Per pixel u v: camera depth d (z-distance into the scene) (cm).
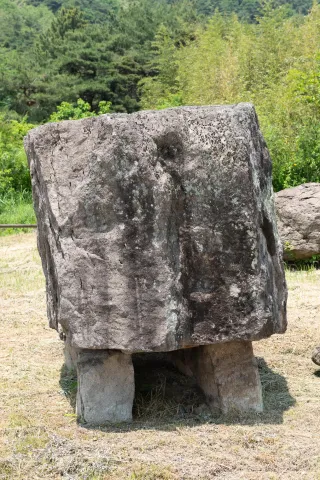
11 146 1716
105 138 377
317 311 646
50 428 393
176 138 378
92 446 365
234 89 1745
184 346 382
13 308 702
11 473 340
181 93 2133
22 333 611
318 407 421
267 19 1992
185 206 379
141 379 465
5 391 461
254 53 1833
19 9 6384
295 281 771
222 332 381
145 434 381
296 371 497
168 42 2788
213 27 2489
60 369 508
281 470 342
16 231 1276
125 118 377
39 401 443
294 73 1347
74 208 385
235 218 377
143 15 3544
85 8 6281
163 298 373
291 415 408
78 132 392
